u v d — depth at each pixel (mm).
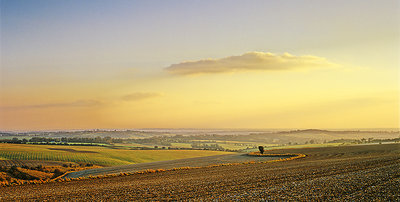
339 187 22797
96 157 132250
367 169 34906
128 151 160250
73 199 24391
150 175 45281
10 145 160375
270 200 19672
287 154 89312
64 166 102688
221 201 20094
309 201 18906
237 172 42156
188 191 25469
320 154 82750
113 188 30234
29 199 25469
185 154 152875
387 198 18578
